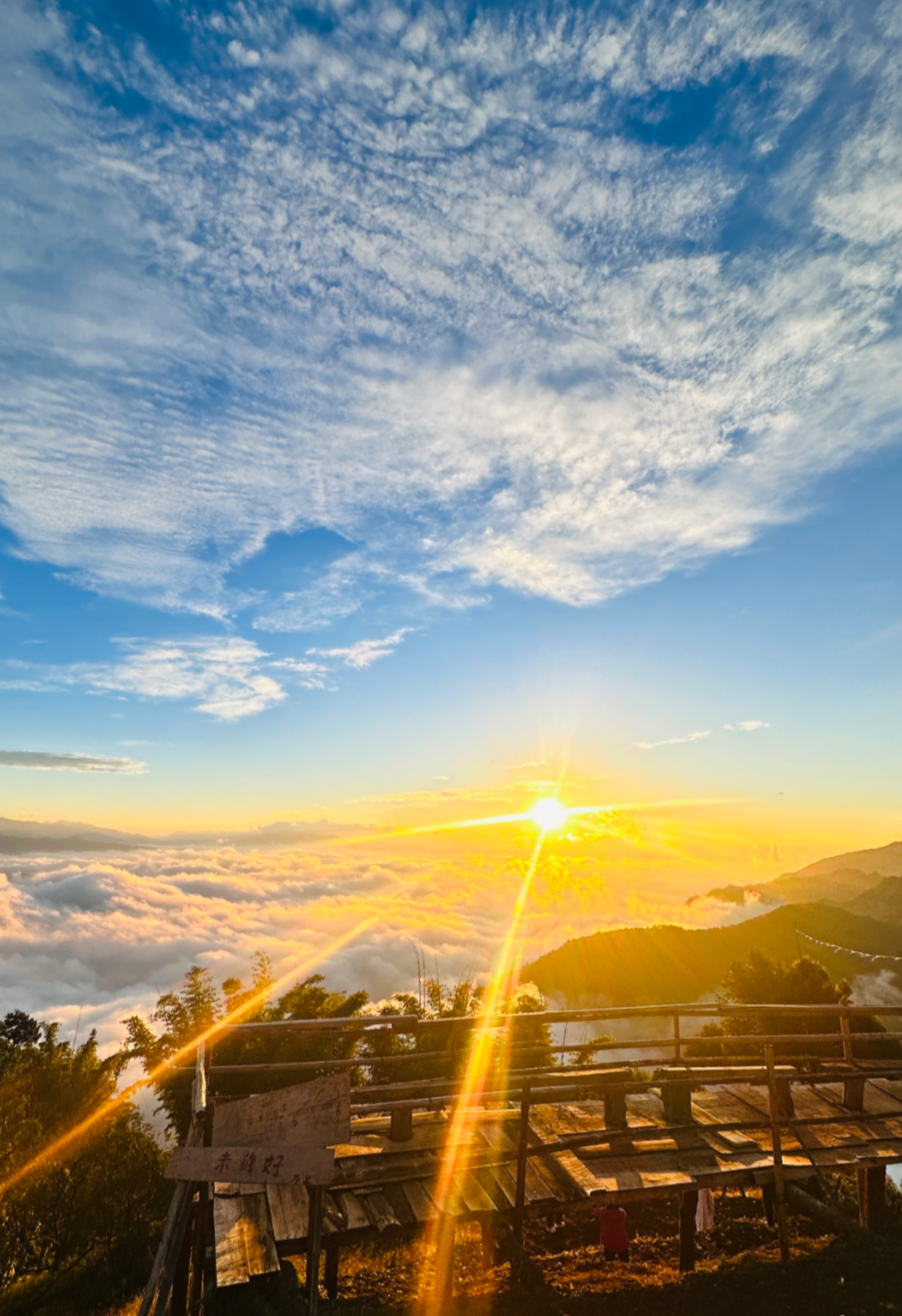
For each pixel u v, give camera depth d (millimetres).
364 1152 8570
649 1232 12656
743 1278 8188
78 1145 19547
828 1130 9859
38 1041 33688
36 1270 16578
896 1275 7977
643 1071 10461
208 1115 6699
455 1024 8586
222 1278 6613
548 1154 8836
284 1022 8320
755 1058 10391
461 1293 7898
